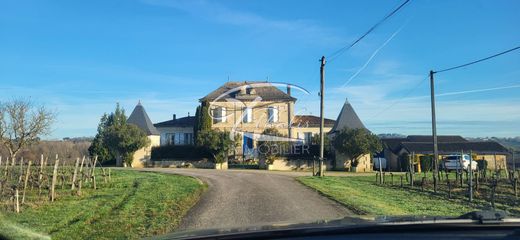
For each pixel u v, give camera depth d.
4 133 32.94
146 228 10.01
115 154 44.28
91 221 10.84
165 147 45.50
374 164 46.16
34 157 35.25
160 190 17.53
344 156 42.06
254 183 21.44
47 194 16.09
